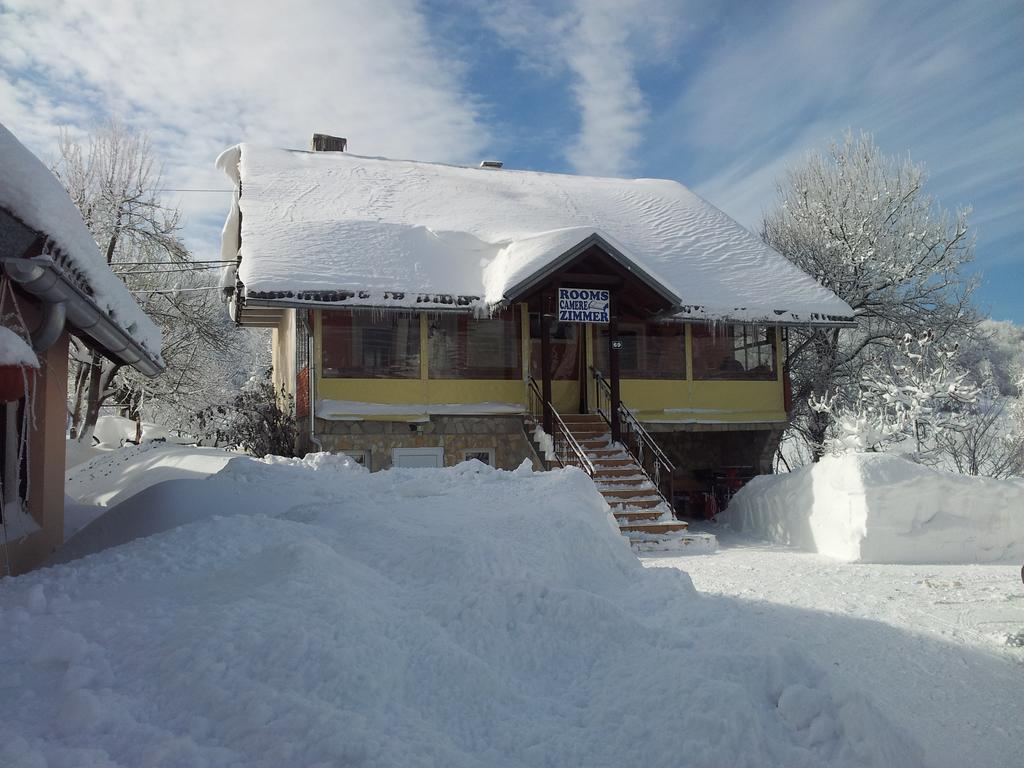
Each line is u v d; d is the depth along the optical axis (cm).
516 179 2281
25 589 444
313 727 310
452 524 659
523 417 1593
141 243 2494
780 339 1828
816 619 760
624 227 1997
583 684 408
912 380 1777
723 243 2005
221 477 868
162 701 328
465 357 1582
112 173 2367
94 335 726
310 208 1747
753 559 1151
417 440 1541
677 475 1908
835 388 2311
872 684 575
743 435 1892
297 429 1611
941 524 1116
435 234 1658
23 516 702
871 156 2525
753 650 425
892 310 2389
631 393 1708
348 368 1501
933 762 406
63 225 564
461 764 315
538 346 1639
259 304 1365
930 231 2411
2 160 516
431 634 413
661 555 1220
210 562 493
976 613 781
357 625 395
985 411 2403
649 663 411
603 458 1470
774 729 365
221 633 365
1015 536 1127
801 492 1295
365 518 634
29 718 314
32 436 729
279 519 631
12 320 603
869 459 1162
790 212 2652
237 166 2145
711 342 1784
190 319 2572
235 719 316
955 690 564
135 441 2330
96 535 731
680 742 341
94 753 288
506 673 411
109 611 408
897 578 970
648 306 1634
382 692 353
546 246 1475
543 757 336
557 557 613
